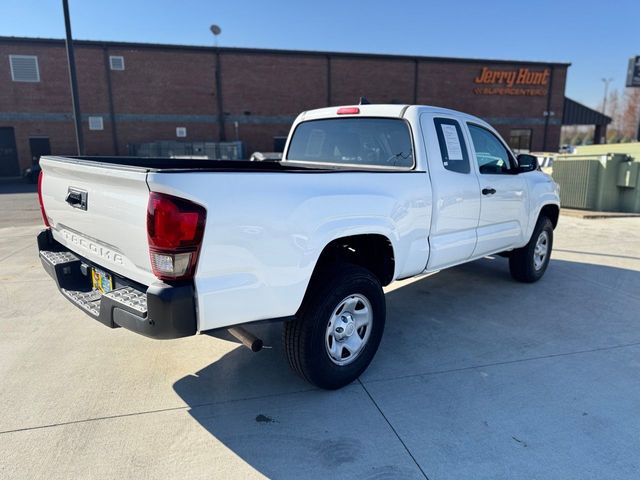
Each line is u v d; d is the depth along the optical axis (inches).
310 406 119.4
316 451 102.4
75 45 1059.3
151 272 98.4
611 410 118.7
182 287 93.9
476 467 98.0
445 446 104.4
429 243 153.2
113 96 1098.7
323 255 130.6
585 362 144.3
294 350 118.7
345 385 128.6
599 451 103.2
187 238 92.5
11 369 136.9
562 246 313.6
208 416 114.7
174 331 94.1
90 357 144.8
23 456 99.6
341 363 125.9
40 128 1075.3
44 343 154.3
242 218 99.5
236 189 98.5
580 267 258.2
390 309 188.7
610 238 342.3
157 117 1129.4
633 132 2262.6
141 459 99.2
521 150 1283.2
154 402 120.5
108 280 116.8
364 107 166.4
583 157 497.0
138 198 96.1
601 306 194.4
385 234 132.3
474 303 196.7
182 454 100.9
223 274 99.3
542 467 98.1
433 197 150.6
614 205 484.7
